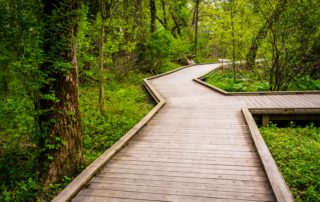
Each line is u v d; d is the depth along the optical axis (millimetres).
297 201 4109
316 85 13789
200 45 39375
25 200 4516
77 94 5145
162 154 5402
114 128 8258
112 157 5293
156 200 3730
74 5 4723
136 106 11477
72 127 5027
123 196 3861
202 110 9242
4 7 4238
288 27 12078
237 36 16094
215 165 4793
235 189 3945
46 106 4750
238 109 9078
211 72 22266
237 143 5879
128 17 13328
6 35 4211
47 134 4805
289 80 13617
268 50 13781
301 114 8398
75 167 5102
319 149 6141
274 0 12180
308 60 13438
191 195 3826
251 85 15953
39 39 4430
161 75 20266
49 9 4535
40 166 4918
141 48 20734
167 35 21266
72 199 3818
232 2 15812
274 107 8609
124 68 18453
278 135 7289
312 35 12031
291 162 5371
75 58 5004
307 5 11312
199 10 36406
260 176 4316
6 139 6078
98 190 4051
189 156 5250
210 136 6434
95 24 10219
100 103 9609
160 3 32656
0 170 5402
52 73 4711
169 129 7160
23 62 4227
